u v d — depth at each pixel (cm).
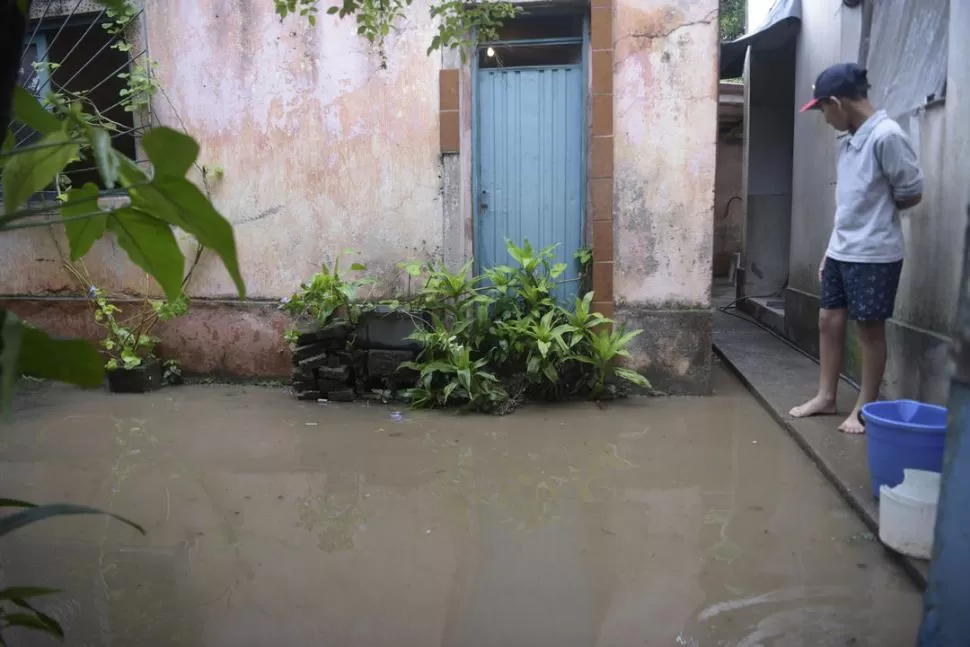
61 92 524
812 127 593
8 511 328
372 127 508
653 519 313
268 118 519
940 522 186
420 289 512
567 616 242
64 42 556
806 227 608
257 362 543
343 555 287
